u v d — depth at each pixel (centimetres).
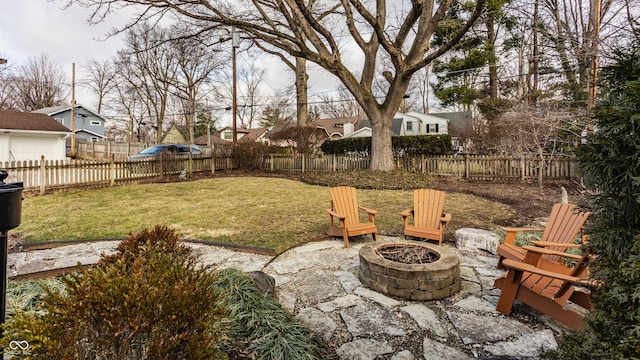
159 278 149
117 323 128
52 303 129
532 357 233
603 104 162
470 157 1171
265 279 326
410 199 859
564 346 158
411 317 288
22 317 121
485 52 1500
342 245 493
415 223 525
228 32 1302
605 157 155
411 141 1462
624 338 132
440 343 251
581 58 694
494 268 401
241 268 397
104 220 632
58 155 1953
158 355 128
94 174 1072
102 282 133
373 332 266
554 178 1045
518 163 1102
